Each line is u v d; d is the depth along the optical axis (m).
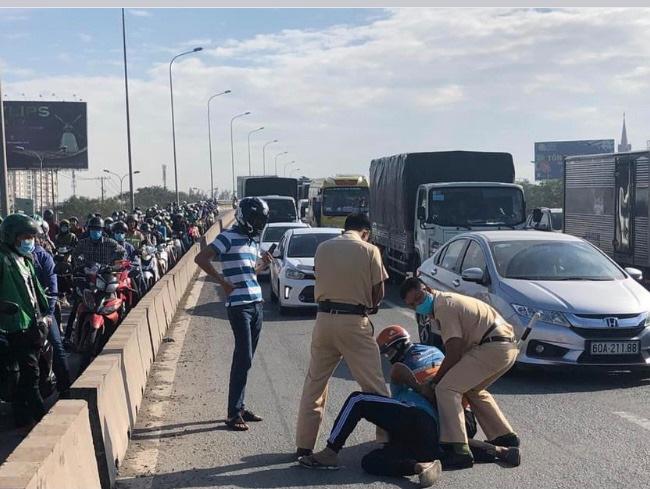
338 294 6.07
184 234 27.45
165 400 8.23
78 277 10.15
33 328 7.06
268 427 7.19
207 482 5.75
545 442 6.58
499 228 16.47
